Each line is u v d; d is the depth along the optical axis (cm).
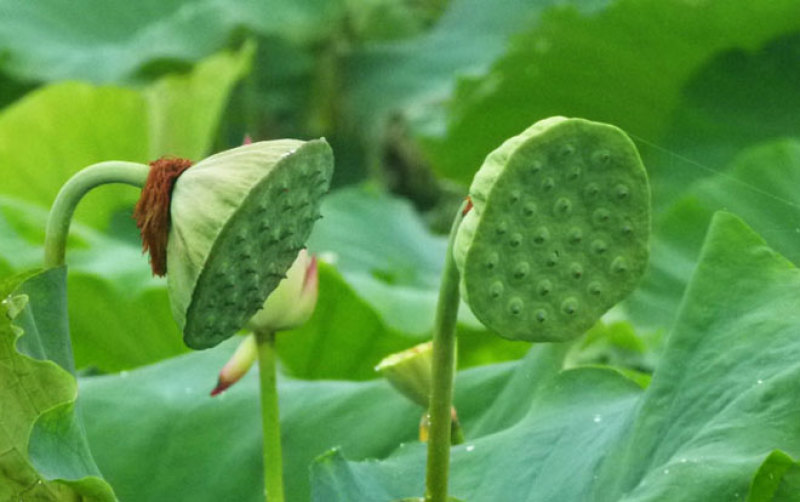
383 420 217
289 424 220
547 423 191
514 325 153
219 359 229
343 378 322
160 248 165
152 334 329
